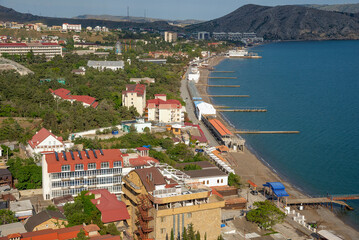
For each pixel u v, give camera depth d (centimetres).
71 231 13625
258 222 16750
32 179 18888
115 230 14150
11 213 14988
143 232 13750
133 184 14875
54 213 15262
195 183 15212
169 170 16750
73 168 17412
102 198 15788
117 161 18000
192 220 13888
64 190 17488
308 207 19888
